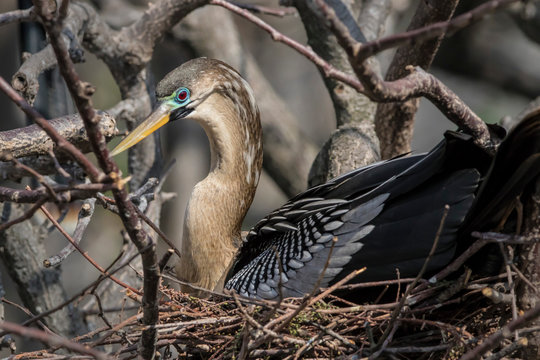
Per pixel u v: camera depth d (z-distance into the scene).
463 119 7.85
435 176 7.48
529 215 6.62
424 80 7.30
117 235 19.84
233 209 9.75
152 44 11.14
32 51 10.03
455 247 7.11
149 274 5.81
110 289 11.06
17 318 16.73
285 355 7.36
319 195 8.96
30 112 4.95
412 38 5.16
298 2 11.57
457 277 7.38
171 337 7.46
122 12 13.73
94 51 11.02
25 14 8.30
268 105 14.41
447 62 19.48
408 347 6.89
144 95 11.32
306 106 23.08
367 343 7.20
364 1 13.08
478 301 7.46
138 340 7.30
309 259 7.99
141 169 11.48
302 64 22.91
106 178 5.16
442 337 7.05
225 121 9.56
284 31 21.00
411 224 7.44
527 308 6.64
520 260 6.71
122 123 17.95
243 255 9.40
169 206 17.08
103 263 19.64
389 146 11.35
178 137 17.53
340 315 7.31
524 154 6.52
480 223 7.02
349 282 7.74
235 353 7.22
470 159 7.47
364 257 7.66
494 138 8.04
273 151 14.41
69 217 10.27
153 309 6.14
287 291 8.00
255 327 6.70
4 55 18.80
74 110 10.85
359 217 7.81
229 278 9.37
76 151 5.05
